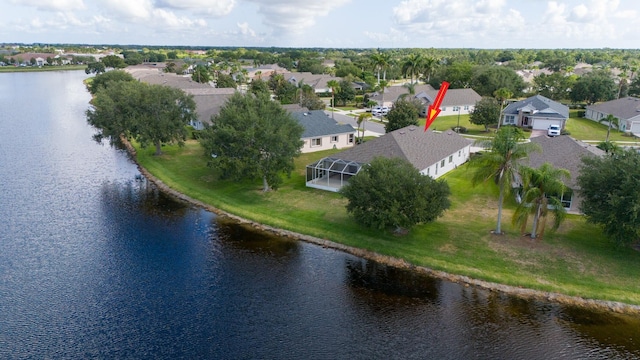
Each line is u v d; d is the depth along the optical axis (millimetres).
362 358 24828
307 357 24906
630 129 81750
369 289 31766
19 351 25219
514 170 37438
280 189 51625
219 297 30812
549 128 82750
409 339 26406
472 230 39656
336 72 168250
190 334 26844
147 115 64000
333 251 37500
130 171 61938
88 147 75875
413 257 35531
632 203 31172
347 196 37969
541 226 38562
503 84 119625
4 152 71375
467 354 25156
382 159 39125
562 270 33031
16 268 34656
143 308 29484
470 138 78938
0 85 180500
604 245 36562
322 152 68812
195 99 89312
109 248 38188
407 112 73125
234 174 48375
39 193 52188
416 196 36000
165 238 40219
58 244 38844
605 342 26141
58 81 198625
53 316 28547
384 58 142750
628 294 30297
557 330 27203
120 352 25203
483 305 29734
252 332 27047
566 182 42531
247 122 48562
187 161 64250
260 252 37469
